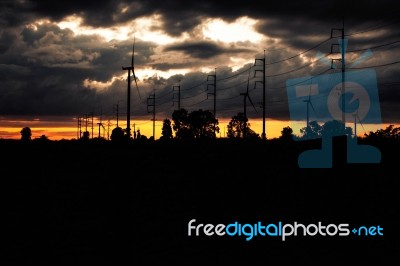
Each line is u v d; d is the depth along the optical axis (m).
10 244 18.95
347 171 40.69
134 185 37.50
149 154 69.44
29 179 42.72
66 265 16.09
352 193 31.23
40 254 17.34
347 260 16.83
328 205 27.53
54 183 39.53
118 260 16.72
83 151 79.62
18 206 28.11
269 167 47.12
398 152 48.75
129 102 60.88
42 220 23.84
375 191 31.58
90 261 16.75
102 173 47.78
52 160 65.25
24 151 80.88
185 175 44.25
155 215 25.09
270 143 72.31
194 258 17.11
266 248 18.56
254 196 31.09
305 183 36.16
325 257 17.41
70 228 22.05
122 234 20.59
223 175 43.28
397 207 26.22
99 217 24.52
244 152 63.94
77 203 29.17
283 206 27.36
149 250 18.25
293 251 18.25
